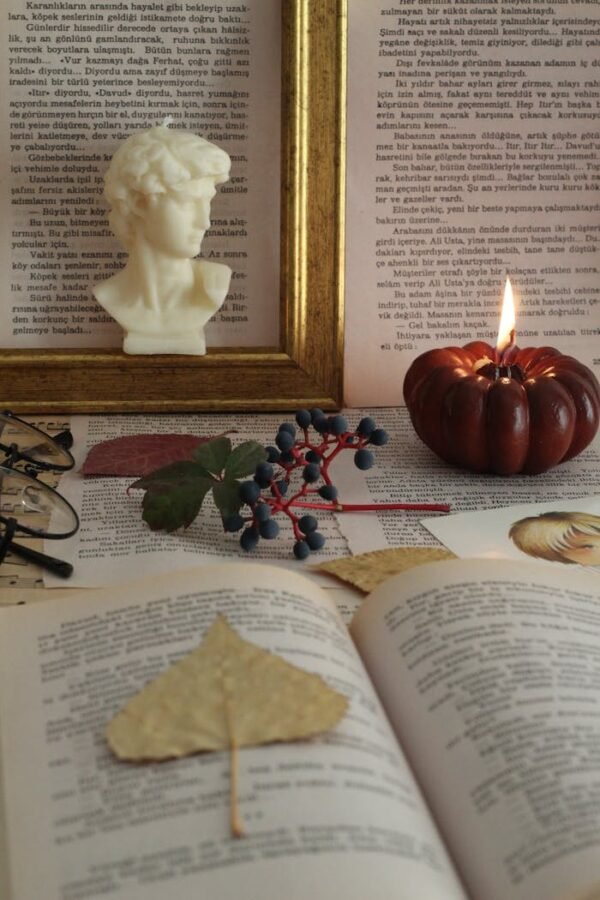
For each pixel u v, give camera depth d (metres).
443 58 0.46
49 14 0.45
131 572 0.36
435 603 0.32
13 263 0.47
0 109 0.45
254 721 0.27
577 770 0.27
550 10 0.46
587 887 0.24
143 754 0.27
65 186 0.46
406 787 0.27
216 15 0.45
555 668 0.29
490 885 0.25
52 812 0.26
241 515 0.40
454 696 0.29
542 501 0.41
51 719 0.28
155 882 0.24
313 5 0.44
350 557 0.36
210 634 0.30
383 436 0.40
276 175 0.46
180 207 0.44
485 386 0.42
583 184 0.48
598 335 0.49
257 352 0.47
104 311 0.47
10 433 0.44
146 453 0.43
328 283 0.47
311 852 0.24
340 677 0.29
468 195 0.48
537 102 0.47
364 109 0.46
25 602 0.34
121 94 0.45
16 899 0.24
